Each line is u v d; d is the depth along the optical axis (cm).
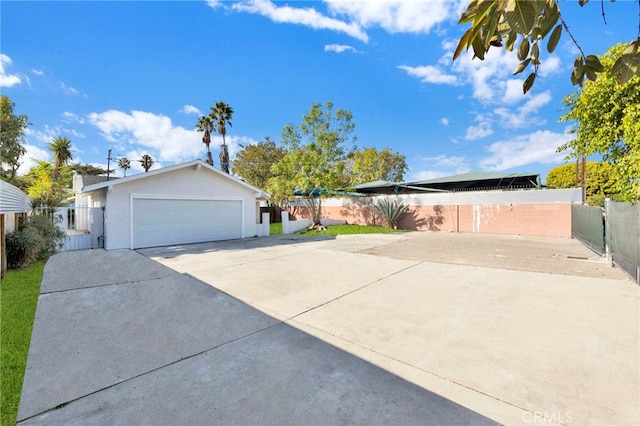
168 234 1109
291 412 217
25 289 541
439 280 591
